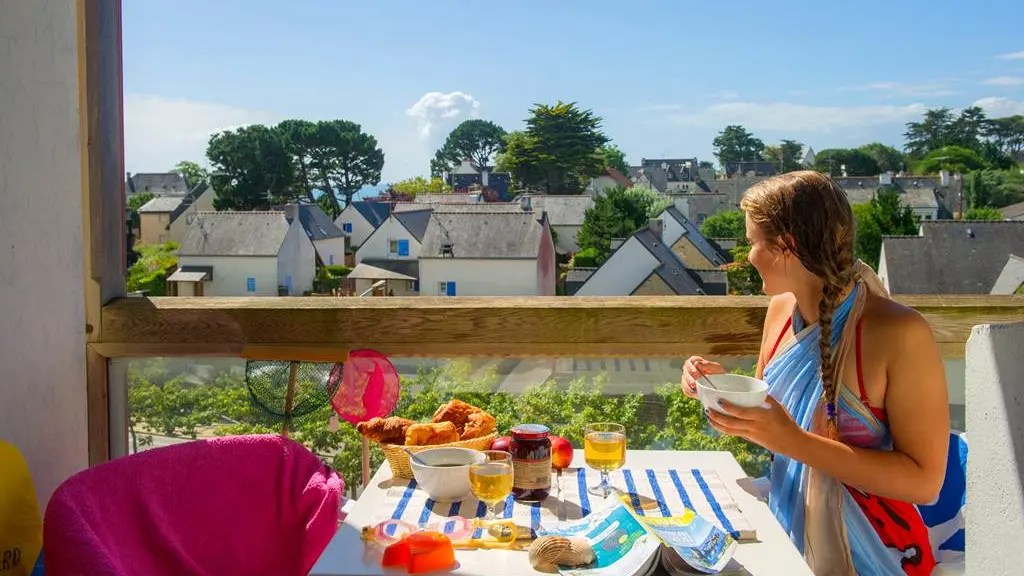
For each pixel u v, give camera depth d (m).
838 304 1.63
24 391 2.14
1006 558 1.14
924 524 1.69
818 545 1.60
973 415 1.24
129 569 1.52
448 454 1.69
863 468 1.51
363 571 1.31
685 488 1.71
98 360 2.45
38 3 2.19
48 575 1.38
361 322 2.37
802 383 1.66
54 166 2.27
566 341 2.36
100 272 2.43
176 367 2.44
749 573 1.31
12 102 2.09
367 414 2.33
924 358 1.55
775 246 1.66
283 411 2.34
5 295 2.06
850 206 1.66
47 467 2.24
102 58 2.45
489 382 2.38
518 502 1.63
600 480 1.77
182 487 1.65
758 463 2.33
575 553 1.32
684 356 2.35
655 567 1.29
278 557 1.72
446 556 1.32
